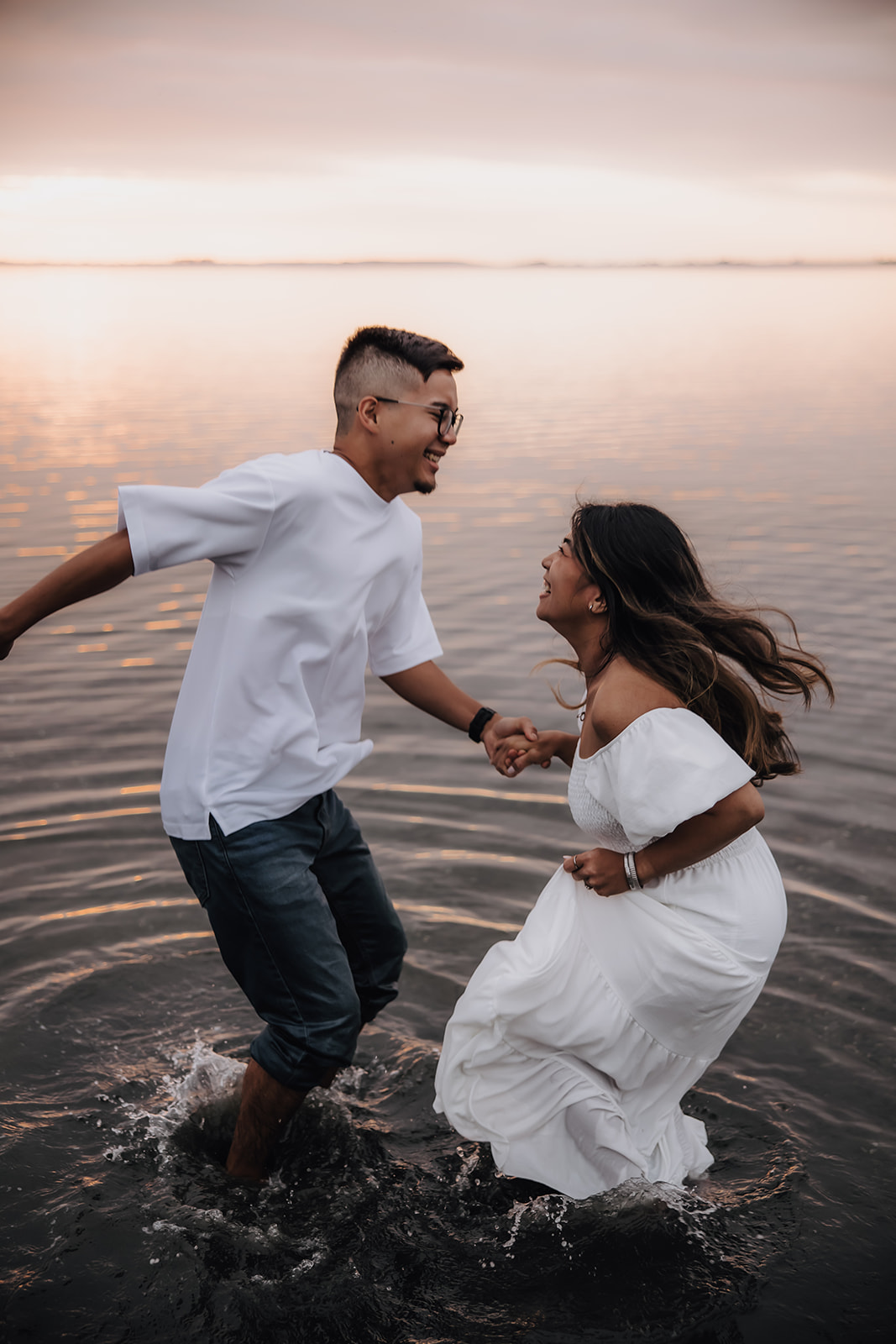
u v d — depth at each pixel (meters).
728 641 2.69
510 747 3.17
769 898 2.72
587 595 2.70
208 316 55.28
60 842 4.39
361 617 2.81
